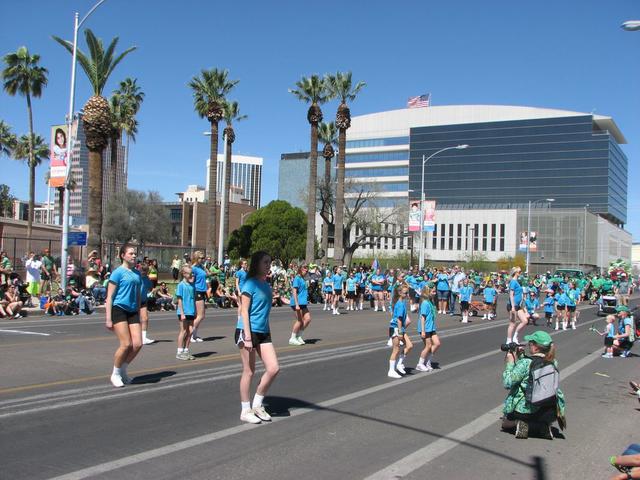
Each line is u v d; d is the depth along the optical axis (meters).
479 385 9.67
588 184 116.56
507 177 122.62
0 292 18.64
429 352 10.98
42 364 9.99
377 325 19.44
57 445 5.72
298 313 13.77
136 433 6.21
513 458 5.93
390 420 7.18
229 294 25.97
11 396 7.68
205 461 5.41
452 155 127.31
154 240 80.69
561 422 6.71
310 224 42.34
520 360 6.80
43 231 46.53
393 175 135.12
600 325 23.44
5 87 46.12
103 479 4.86
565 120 118.88
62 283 21.78
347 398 8.32
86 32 27.78
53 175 22.48
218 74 42.22
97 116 27.56
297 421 6.96
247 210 131.25
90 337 13.60
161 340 13.72
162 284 23.47
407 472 5.36
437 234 116.62
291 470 5.26
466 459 5.82
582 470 5.64
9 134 57.03
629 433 7.08
